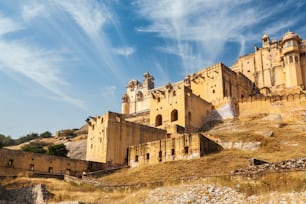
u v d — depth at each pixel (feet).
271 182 77.15
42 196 100.37
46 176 142.10
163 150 153.58
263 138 168.66
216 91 276.82
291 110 220.43
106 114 199.41
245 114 244.01
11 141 374.43
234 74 298.56
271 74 329.72
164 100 259.19
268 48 340.80
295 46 303.48
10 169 154.30
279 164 87.20
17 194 109.60
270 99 234.99
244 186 77.56
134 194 92.94
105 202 92.12
